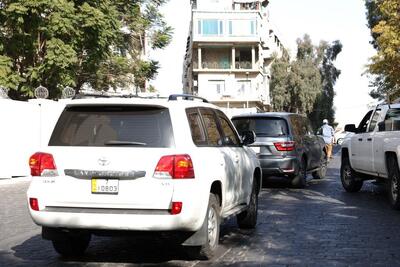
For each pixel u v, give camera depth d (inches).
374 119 492.4
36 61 957.2
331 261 261.1
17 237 335.6
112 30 972.6
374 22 1311.5
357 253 277.7
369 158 479.8
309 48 2672.2
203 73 2807.6
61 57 882.1
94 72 1059.3
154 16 1244.5
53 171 248.1
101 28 927.7
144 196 237.6
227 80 2800.2
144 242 315.6
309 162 617.6
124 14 1166.3
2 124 709.3
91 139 250.7
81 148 248.2
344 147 551.5
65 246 271.4
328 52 2704.2
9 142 719.1
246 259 267.4
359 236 322.0
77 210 243.9
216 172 264.7
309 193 544.7
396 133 417.7
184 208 236.4
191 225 240.4
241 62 2829.7
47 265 261.6
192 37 2780.5
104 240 323.9
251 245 300.5
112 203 240.1
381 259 264.4
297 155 567.8
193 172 241.6
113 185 240.8
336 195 527.2
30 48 922.7
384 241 307.1
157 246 304.0
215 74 2807.6
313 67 2620.6
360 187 550.3
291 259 266.4
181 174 238.1
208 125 285.7
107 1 984.9
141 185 238.2
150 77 1272.1
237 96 2783.0
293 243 304.3
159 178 237.9
